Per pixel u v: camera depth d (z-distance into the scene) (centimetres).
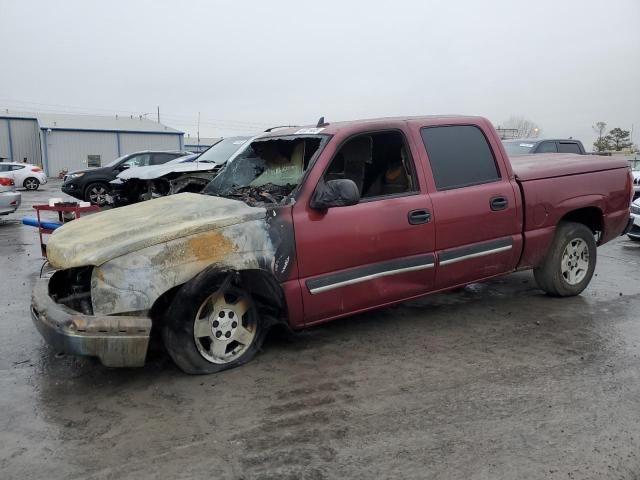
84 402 364
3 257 863
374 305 452
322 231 416
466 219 483
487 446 304
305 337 478
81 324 346
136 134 4753
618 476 277
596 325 505
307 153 448
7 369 420
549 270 569
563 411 343
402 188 471
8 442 316
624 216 610
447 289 493
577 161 588
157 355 439
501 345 457
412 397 364
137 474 283
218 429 327
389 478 277
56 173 4453
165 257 367
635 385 379
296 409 350
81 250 362
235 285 407
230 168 513
